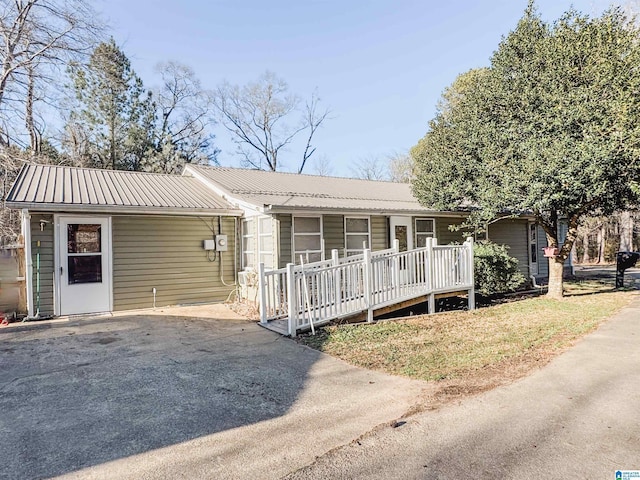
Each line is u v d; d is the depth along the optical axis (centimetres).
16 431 338
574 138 818
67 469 278
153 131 2533
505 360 518
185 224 988
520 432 316
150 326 747
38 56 1499
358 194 1241
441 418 347
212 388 435
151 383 451
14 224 1391
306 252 1002
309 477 262
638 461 271
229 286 1051
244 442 314
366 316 779
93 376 476
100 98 2234
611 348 556
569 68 845
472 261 955
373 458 284
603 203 930
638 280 1548
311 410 375
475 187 1031
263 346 609
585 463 270
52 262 827
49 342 631
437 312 896
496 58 1015
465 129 1064
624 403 367
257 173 1388
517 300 1071
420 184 1177
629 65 787
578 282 1512
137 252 921
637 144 744
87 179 1045
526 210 1056
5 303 812
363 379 460
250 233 1048
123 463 285
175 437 324
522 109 923
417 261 862
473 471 263
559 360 508
